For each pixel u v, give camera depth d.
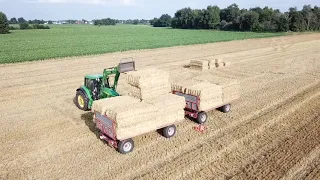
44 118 13.36
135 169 8.91
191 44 48.53
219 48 42.59
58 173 8.73
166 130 10.89
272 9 95.81
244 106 14.83
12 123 12.76
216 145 10.47
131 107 9.84
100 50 37.69
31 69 25.52
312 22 86.38
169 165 9.11
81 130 11.93
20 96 17.11
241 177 8.42
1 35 73.88
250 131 11.69
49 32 89.75
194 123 12.62
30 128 12.17
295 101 15.55
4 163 9.36
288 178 8.36
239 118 13.16
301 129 11.86
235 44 48.66
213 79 13.93
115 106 10.09
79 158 9.61
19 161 9.48
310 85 18.95
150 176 8.50
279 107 14.62
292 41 52.53
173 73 23.64
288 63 27.80
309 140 10.80
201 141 10.82
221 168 8.93
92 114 13.86
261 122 12.64
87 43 49.22
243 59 31.12
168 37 64.75
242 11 110.62
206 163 9.23
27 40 56.81
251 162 9.27
